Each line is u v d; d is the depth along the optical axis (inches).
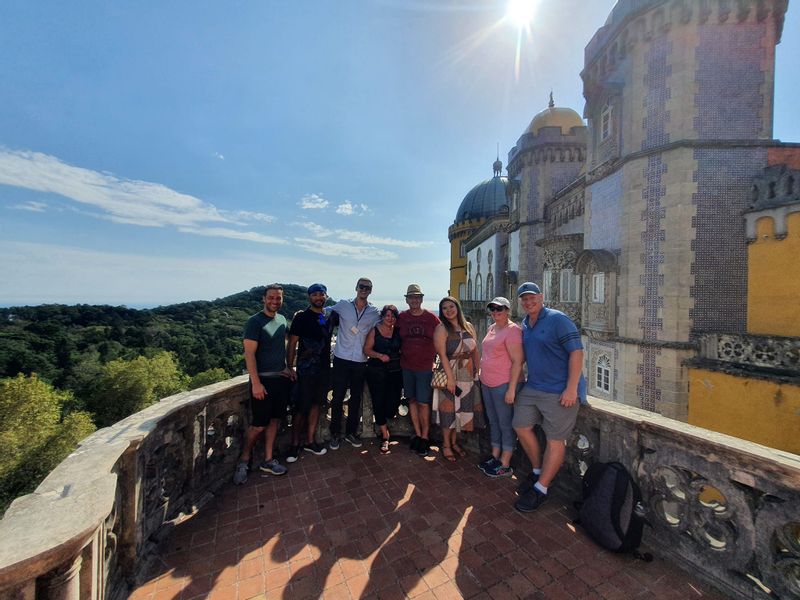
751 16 393.7
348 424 207.5
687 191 395.5
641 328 426.6
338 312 203.2
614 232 477.1
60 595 63.6
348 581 107.4
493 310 167.2
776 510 92.5
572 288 586.9
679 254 397.1
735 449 100.0
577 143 786.8
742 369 336.5
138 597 100.0
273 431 178.1
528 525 133.8
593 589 104.8
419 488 160.7
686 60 399.5
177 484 137.6
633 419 127.6
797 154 390.9
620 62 470.9
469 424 184.7
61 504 70.2
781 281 352.5
